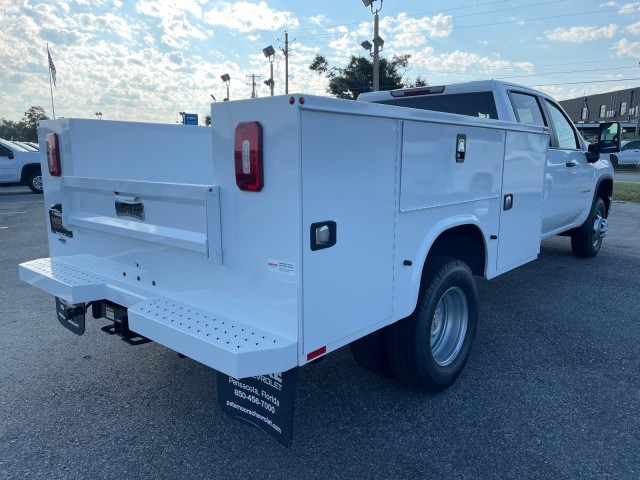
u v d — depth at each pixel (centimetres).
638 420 314
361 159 240
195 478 261
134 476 263
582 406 331
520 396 344
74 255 354
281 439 234
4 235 952
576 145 615
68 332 461
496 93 466
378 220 258
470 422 313
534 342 436
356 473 265
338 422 313
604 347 425
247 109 220
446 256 349
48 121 356
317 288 225
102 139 361
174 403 336
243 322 239
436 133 296
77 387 357
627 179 2145
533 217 447
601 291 580
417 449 285
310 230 217
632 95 5953
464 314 360
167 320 240
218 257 243
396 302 282
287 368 218
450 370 346
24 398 342
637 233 949
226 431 304
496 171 373
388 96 530
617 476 262
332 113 220
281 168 213
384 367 334
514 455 279
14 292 585
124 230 294
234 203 233
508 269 418
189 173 427
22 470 267
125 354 412
